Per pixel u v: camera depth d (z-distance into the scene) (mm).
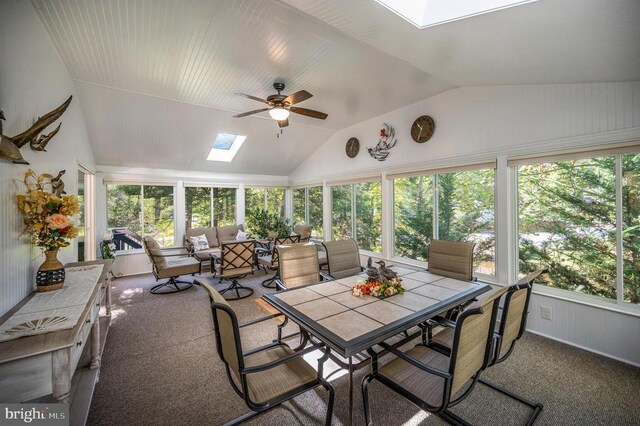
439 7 1751
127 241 5441
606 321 2398
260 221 6363
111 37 2449
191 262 4590
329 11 1776
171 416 1774
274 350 1815
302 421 1738
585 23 1516
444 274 2811
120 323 3205
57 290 1881
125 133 4465
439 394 1404
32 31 2023
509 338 1644
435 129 3707
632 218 2324
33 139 1959
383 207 4488
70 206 1913
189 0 2027
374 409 1830
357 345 1389
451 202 3654
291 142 5824
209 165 6004
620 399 1901
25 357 1114
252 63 2916
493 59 2283
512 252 3023
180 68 3012
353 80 3291
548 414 1778
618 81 2248
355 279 2619
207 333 2949
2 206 1542
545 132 2688
